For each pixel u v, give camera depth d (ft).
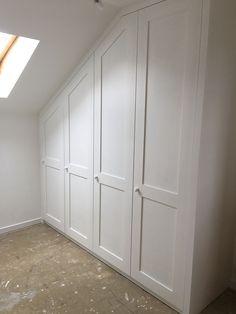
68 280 7.24
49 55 7.33
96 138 7.64
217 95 5.43
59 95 8.89
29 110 9.70
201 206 5.62
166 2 5.46
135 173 6.61
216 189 5.94
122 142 6.88
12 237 9.62
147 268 6.70
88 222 8.41
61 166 9.29
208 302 6.46
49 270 7.67
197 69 5.15
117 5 6.22
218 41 5.16
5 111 9.27
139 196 6.57
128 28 6.30
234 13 5.38
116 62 6.75
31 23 6.27
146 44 5.95
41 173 10.52
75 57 7.69
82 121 8.11
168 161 5.89
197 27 5.03
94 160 7.82
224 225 6.46
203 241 5.88
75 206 8.92
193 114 5.32
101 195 7.77
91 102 7.65
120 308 6.26
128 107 6.57
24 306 6.27
